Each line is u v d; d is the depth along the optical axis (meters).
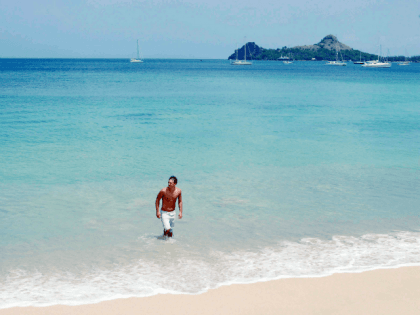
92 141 20.50
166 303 6.34
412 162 16.80
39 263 7.70
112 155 17.42
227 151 18.67
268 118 30.50
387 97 51.03
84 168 15.16
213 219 10.26
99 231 9.35
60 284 6.91
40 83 73.56
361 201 11.83
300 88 68.19
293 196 12.24
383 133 24.09
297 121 29.06
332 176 14.60
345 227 9.84
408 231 9.61
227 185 13.30
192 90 60.62
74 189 12.53
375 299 6.58
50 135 21.94
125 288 6.79
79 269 7.48
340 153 18.50
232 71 166.25
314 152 18.67
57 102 40.06
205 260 7.94
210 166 15.82
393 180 14.10
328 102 43.94
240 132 24.00
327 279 7.21
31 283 6.92
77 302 6.32
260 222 10.10
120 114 31.59
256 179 14.08
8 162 15.88
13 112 31.72
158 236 9.14
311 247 8.65
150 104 39.62
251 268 7.62
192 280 7.11
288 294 6.68
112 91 56.38
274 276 7.30
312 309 6.26
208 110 35.28
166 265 7.70
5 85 66.62
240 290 6.79
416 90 64.44
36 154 17.34
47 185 12.91
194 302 6.39
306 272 7.48
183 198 11.87
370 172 15.18
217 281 7.09
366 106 40.06
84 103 39.59
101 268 7.54
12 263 7.68
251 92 58.06
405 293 6.78
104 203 11.30
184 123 27.36
